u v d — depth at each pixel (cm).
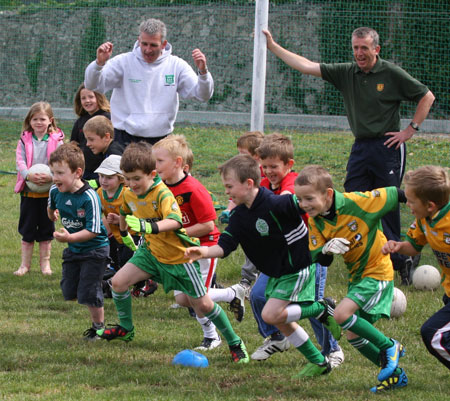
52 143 833
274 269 486
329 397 456
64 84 2347
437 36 1855
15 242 964
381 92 751
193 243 534
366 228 478
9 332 599
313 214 466
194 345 580
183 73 785
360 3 1956
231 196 474
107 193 663
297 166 1497
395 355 478
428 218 463
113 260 754
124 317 558
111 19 2314
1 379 481
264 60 931
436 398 454
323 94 2016
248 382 485
